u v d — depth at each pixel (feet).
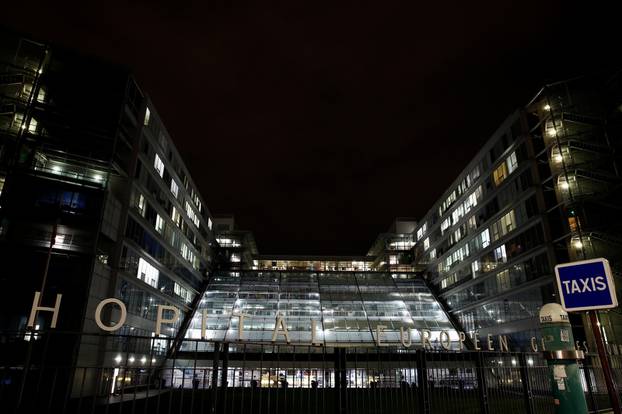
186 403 65.10
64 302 103.86
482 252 182.50
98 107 123.85
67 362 97.14
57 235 109.40
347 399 33.35
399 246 293.64
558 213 141.69
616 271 124.26
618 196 131.13
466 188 204.03
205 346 146.72
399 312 191.31
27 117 115.03
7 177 109.29
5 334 26.07
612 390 19.21
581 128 142.41
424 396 35.17
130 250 131.23
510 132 165.07
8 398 75.72
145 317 140.46
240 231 292.81
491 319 170.50
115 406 67.36
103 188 117.39
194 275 203.10
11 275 103.09
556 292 133.90
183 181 192.24
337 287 220.02
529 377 43.16
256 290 210.79
